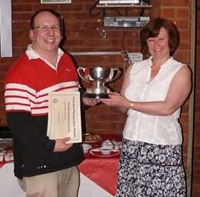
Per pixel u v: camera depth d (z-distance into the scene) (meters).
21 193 2.56
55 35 2.06
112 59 3.74
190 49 2.86
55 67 2.10
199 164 3.92
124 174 2.28
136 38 3.71
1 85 3.75
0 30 3.53
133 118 2.26
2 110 3.76
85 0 3.69
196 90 3.80
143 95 2.24
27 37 3.72
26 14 3.70
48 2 3.69
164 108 2.16
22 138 1.97
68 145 2.08
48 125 2.05
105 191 2.60
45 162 2.04
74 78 2.21
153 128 2.20
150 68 2.29
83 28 3.71
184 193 2.28
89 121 3.79
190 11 2.85
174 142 2.22
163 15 2.85
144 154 2.21
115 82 3.72
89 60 3.74
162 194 2.21
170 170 2.21
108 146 2.77
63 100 2.08
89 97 2.25
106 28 3.45
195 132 3.88
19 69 1.99
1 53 3.56
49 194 2.09
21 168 2.06
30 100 2.01
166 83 2.20
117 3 3.23
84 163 2.56
